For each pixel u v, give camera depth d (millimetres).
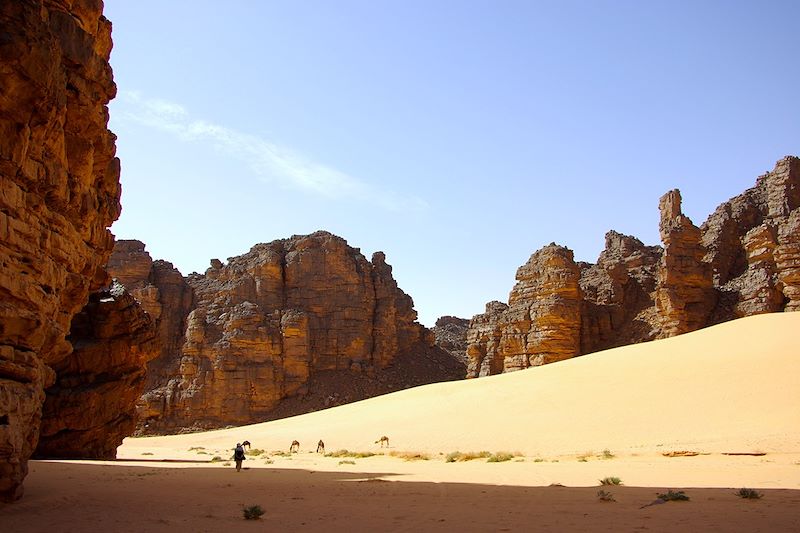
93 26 22516
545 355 103750
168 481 24438
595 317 112875
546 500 17703
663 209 114688
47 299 17969
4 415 15594
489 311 127438
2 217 16062
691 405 42500
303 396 110062
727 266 114250
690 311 101875
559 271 110000
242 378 108312
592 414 45094
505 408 52062
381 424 56031
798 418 35688
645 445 34906
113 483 22891
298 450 51500
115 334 42219
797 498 16672
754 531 11891
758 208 122312
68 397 39688
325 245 125125
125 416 42969
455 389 68000
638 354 61000
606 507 15898
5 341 16547
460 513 15391
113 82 22562
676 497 16750
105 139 23234
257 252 128375
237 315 114125
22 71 16219
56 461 34688
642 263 124375
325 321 119812
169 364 114875
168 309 121250
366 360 119062
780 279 95750
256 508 15117
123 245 125938
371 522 14242
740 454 29938
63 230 19375
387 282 131250
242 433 72938
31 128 17281
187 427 104000
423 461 37812
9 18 16344
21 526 13625
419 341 134625
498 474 26891
